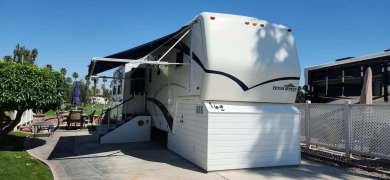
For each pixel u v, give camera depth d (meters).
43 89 7.77
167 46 8.72
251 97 6.57
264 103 6.82
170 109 8.39
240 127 6.34
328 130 8.13
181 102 7.65
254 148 6.44
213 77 6.21
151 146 9.14
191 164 6.75
